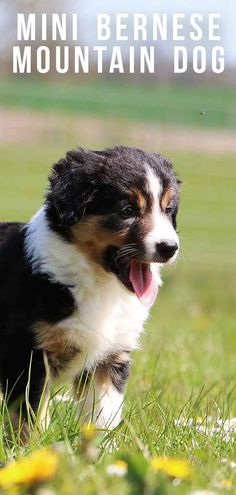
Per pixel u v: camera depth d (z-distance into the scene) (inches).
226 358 387.2
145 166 236.4
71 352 237.8
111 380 245.8
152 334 434.6
